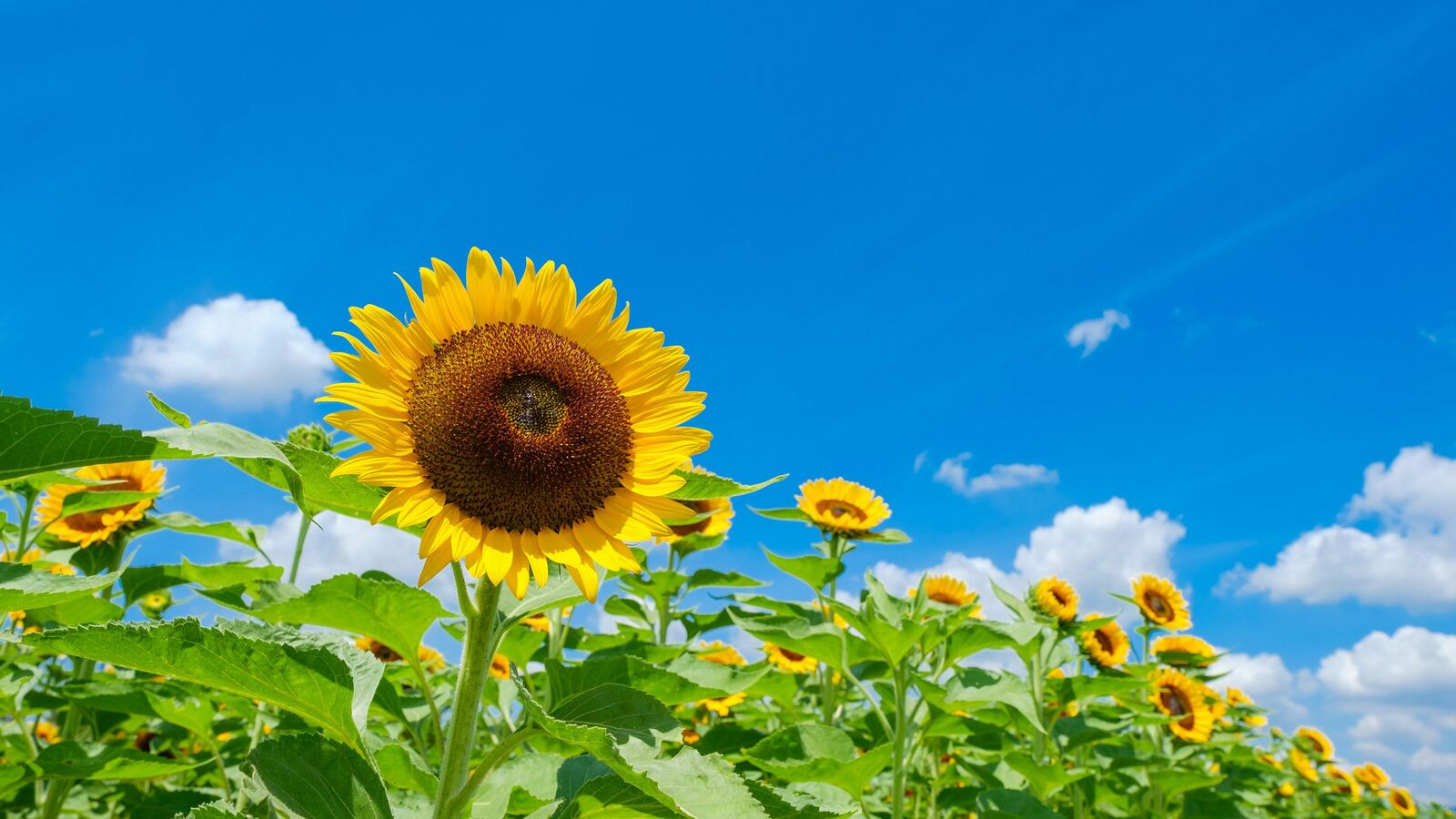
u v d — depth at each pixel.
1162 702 2.20
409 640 0.95
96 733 1.59
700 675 1.24
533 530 0.80
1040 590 1.89
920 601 1.52
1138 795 2.11
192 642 0.68
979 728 1.48
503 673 1.77
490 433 0.78
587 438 0.82
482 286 0.86
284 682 0.71
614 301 0.91
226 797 1.29
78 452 0.56
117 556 1.63
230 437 0.64
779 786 1.35
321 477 0.78
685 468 1.01
